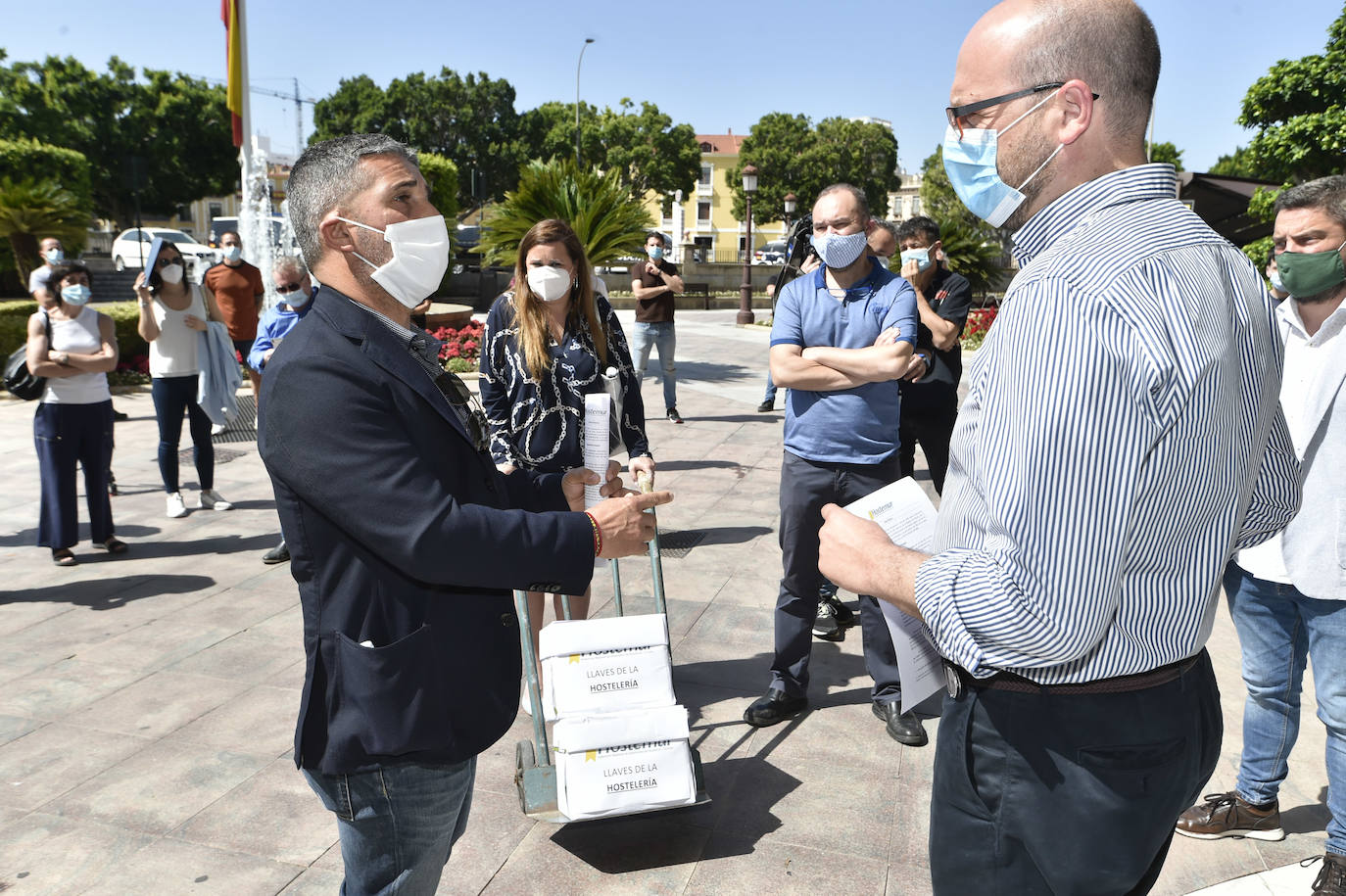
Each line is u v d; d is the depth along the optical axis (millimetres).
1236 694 3660
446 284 23844
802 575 3365
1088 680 1242
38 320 4965
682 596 4715
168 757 3164
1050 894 1375
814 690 3723
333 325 1486
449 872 2582
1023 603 1147
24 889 2479
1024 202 1357
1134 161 1292
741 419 9828
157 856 2633
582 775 2432
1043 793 1299
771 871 2602
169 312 5926
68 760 3137
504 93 53094
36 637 4180
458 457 1586
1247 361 1255
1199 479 1165
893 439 3328
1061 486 1106
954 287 4836
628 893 2500
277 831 2756
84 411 5133
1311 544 2400
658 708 2498
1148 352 1085
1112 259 1149
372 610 1490
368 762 1499
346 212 1526
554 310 3117
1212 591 1258
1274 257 2477
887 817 2863
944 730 1429
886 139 54281
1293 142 14258
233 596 4715
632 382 3264
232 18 13539
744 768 3137
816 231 3188
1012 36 1284
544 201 11398
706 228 71062
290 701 3584
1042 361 1123
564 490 2199
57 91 42000
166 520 6090
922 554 1384
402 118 51906
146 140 44375
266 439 1443
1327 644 2424
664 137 54500
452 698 1559
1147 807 1288
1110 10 1248
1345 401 2334
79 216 20266
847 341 3242
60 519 5125
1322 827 2805
